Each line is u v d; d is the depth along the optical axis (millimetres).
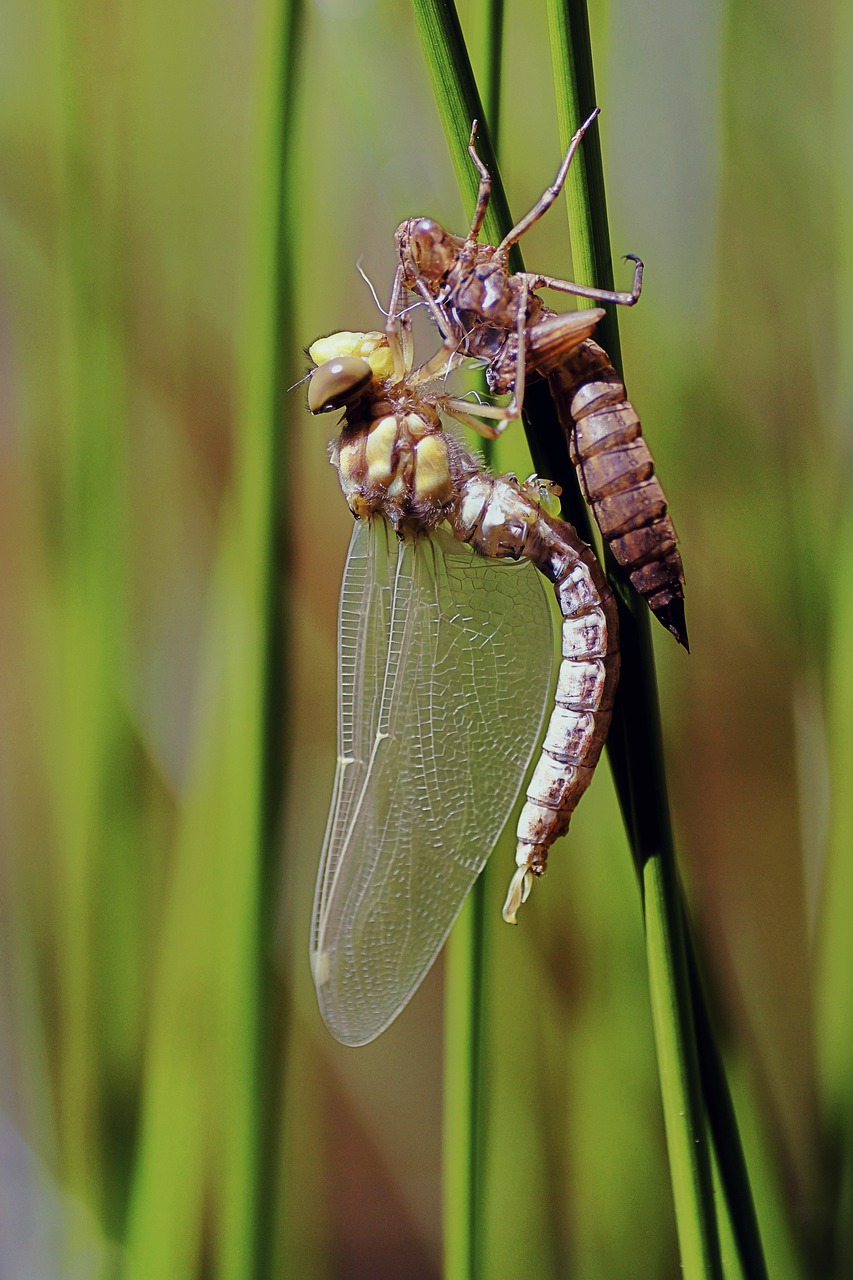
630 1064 600
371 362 578
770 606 610
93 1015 604
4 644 627
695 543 611
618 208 605
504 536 572
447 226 594
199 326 630
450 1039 580
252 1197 585
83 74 598
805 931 620
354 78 591
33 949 622
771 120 605
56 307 604
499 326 564
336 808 583
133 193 618
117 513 601
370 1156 644
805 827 607
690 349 607
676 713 615
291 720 583
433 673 580
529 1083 610
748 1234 562
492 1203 610
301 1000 631
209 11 623
